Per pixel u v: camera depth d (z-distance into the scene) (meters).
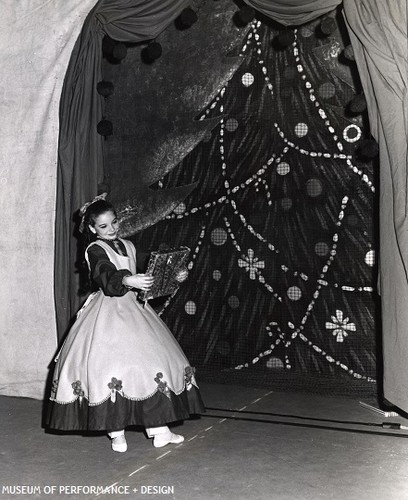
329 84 5.15
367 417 4.62
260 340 5.43
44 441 4.24
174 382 3.92
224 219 5.52
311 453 3.93
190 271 5.62
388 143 4.32
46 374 5.26
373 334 5.12
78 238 5.16
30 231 5.31
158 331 4.07
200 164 5.55
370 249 5.11
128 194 5.70
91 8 5.10
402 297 4.35
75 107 5.13
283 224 5.36
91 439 4.25
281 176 5.35
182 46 5.54
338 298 5.21
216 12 5.43
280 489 3.43
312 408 4.83
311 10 4.63
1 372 5.38
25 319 5.33
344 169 5.16
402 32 4.24
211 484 3.50
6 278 5.37
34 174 5.29
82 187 5.18
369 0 4.34
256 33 5.35
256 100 5.38
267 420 4.55
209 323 5.57
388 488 3.43
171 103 5.57
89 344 3.93
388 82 4.30
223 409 4.80
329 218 5.21
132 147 5.69
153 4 5.04
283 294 5.37
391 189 4.39
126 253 4.28
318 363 5.27
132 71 5.68
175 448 4.04
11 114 5.34
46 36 5.22
